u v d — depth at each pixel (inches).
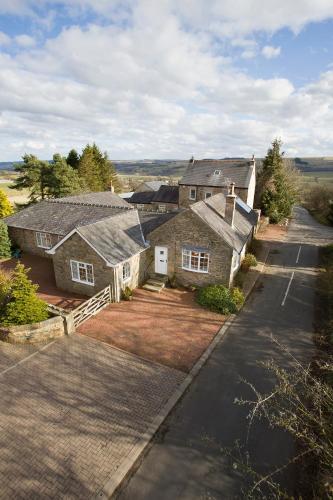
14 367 504.4
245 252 1074.7
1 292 642.8
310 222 1882.4
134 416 418.3
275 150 1879.9
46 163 1843.0
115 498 318.7
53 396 447.5
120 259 737.0
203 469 351.6
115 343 579.2
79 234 727.1
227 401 451.5
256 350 573.9
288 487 332.8
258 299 784.3
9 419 405.7
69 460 353.7
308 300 780.0
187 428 405.1
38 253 1087.0
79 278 778.8
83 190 1975.9
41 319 586.2
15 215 1144.2
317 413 407.8
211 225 777.6
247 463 338.6
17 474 336.8
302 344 593.3
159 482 335.9
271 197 1785.2
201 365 526.9
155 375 498.6
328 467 326.0
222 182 1649.9
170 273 852.6
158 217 980.6
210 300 722.2
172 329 634.2
